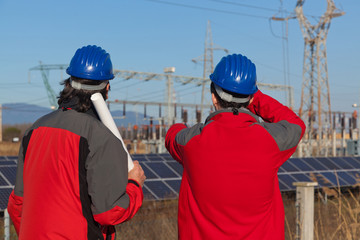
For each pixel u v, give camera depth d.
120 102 46.12
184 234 2.41
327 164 19.92
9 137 91.69
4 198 9.73
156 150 42.88
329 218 6.37
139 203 2.29
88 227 2.14
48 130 2.23
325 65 50.66
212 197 2.27
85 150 2.14
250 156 2.24
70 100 2.30
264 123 2.38
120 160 2.18
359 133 33.22
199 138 2.29
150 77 42.62
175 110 48.78
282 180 15.92
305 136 49.34
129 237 7.93
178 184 13.81
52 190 2.12
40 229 2.09
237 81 2.31
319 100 48.12
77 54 2.32
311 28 51.38
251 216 2.27
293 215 10.16
